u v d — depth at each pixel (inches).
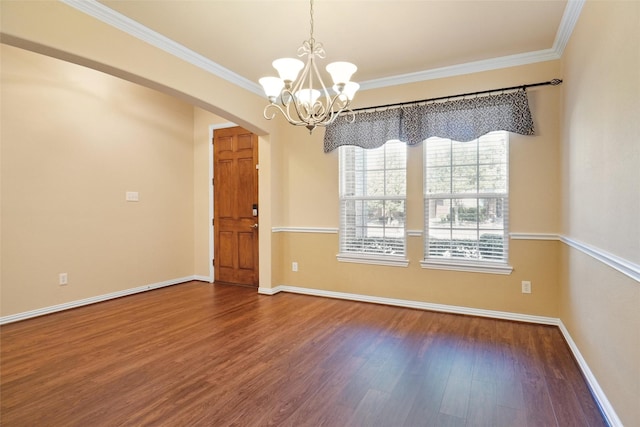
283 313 148.3
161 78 120.3
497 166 139.4
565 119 119.5
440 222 149.6
